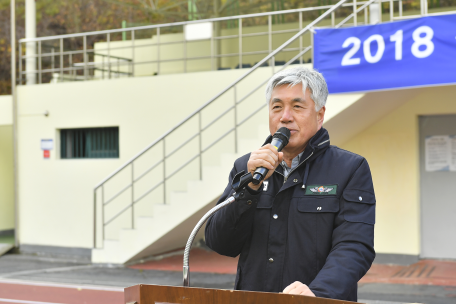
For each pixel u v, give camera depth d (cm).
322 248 172
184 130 864
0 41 1560
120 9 1318
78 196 926
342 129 730
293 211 177
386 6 998
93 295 646
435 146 790
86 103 930
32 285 708
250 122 827
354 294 170
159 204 775
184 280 168
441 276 689
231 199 170
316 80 181
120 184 898
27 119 969
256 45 1098
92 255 826
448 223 783
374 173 802
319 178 178
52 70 997
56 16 1398
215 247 188
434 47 597
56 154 948
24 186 966
